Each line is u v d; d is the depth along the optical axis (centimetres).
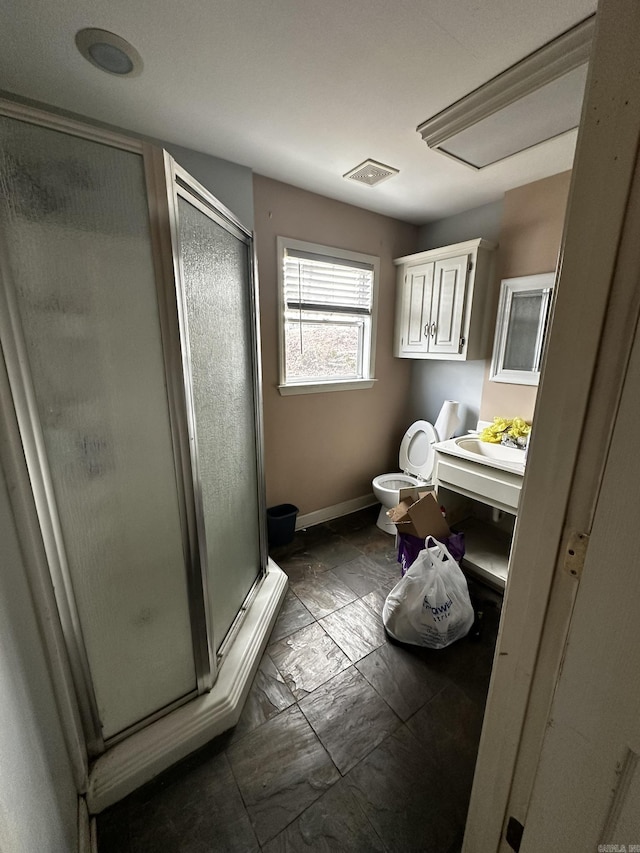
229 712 120
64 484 85
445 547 162
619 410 38
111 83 118
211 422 127
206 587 118
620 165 38
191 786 106
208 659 121
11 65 109
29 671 72
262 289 204
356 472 281
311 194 209
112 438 91
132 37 99
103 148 79
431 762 112
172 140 153
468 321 218
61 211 76
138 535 100
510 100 119
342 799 103
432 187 200
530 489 53
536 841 54
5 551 68
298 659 149
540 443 50
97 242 82
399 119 138
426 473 257
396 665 146
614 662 41
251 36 99
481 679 140
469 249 211
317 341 241
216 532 133
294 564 216
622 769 42
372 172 182
